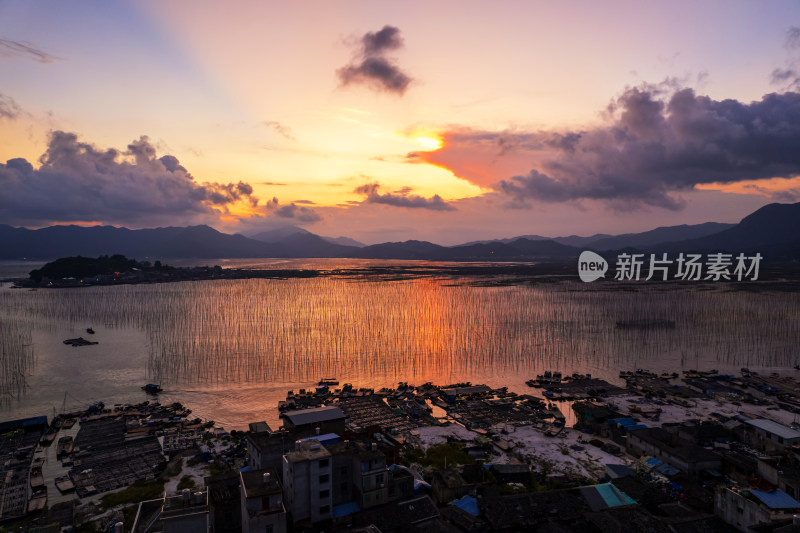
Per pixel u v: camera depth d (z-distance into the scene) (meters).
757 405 133.25
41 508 78.50
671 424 111.38
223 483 69.25
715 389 148.38
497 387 154.12
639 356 191.50
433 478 81.56
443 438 108.38
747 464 82.94
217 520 63.72
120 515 73.88
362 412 126.94
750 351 198.75
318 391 145.88
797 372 170.38
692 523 65.56
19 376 163.00
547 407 134.50
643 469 87.75
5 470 94.81
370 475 68.62
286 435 80.75
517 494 74.00
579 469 91.19
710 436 103.69
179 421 121.38
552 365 179.25
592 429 115.12
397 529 64.88
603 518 65.56
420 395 143.12
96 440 109.44
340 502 69.62
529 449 101.50
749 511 63.56
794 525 56.94
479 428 116.06
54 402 139.00
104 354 193.12
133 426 117.25
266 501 57.81
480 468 86.50
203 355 188.62
